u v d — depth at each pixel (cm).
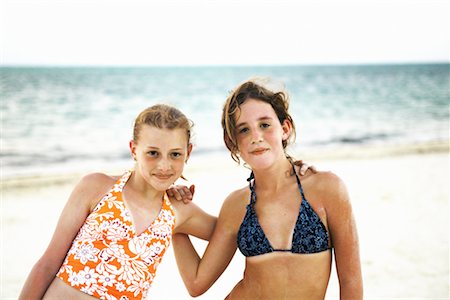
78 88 3459
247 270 283
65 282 257
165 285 546
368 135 2164
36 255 662
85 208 274
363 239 696
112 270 261
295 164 296
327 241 270
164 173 267
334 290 511
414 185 1049
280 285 270
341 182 274
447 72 5653
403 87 4191
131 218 271
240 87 285
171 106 281
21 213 860
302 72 5744
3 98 2800
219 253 298
